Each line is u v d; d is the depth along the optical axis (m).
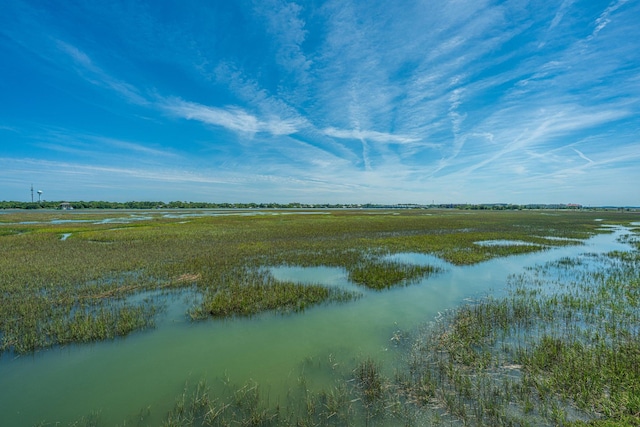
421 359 6.97
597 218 64.69
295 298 11.16
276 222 47.66
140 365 6.86
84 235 28.70
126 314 9.38
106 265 15.88
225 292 11.66
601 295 11.55
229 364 6.91
